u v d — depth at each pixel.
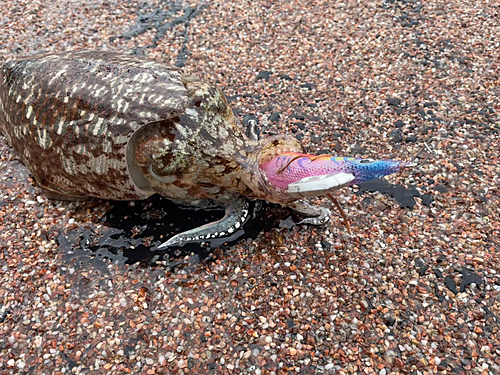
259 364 0.26
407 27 0.48
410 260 0.30
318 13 0.51
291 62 0.46
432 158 0.36
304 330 0.28
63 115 0.30
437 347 0.27
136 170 0.30
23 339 0.28
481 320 0.28
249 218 0.33
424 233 0.32
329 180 0.25
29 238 0.33
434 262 0.30
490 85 0.42
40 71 0.31
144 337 0.28
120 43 0.49
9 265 0.31
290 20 0.51
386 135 0.38
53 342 0.28
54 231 0.33
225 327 0.28
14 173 0.37
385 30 0.48
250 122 0.38
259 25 0.50
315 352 0.27
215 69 0.46
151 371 0.26
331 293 0.29
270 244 0.31
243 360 0.26
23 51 0.49
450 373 0.26
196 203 0.34
